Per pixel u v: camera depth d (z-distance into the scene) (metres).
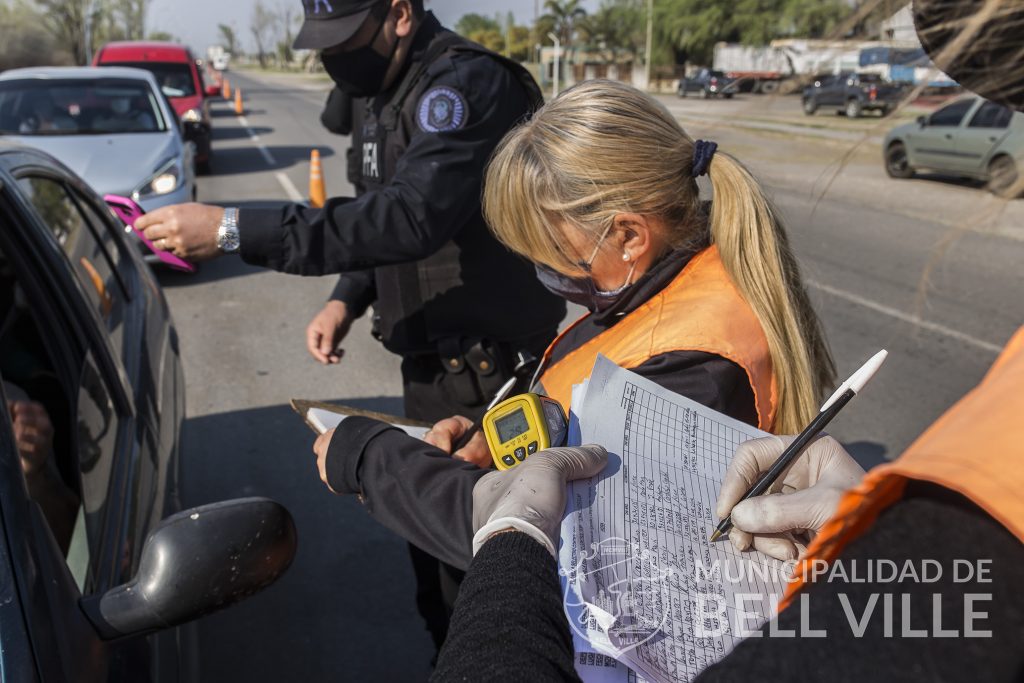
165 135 6.72
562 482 0.87
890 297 6.20
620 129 1.12
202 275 6.75
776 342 1.13
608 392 1.03
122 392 2.10
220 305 6.09
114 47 12.93
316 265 1.71
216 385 4.68
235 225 1.68
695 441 0.99
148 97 7.18
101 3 35.56
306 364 5.00
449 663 0.71
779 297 1.14
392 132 1.94
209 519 1.31
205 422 4.18
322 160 14.35
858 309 5.93
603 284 1.21
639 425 1.00
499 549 0.79
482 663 0.69
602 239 1.15
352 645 2.62
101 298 2.40
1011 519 0.40
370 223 1.71
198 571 1.27
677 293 1.17
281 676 2.49
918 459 0.43
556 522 0.83
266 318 5.82
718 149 1.14
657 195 1.13
